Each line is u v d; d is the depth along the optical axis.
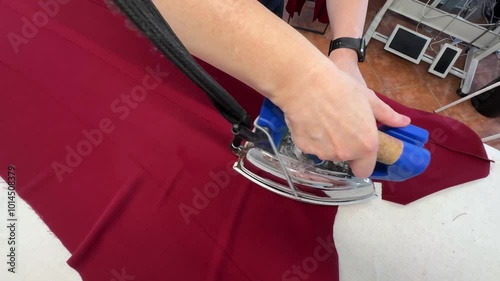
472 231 0.57
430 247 0.56
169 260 0.48
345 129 0.30
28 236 0.52
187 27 0.30
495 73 1.39
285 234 0.51
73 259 0.48
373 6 1.52
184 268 0.48
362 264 0.54
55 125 0.56
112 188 0.52
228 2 0.29
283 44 0.29
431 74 1.38
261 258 0.49
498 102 1.21
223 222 0.50
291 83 0.30
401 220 0.57
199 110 0.57
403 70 1.39
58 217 0.51
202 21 0.29
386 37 1.40
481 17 1.33
